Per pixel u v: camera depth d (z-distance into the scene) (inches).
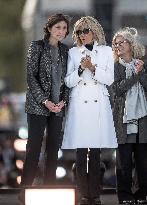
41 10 1469.0
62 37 838.5
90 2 1421.0
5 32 3663.9
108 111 855.7
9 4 3617.1
